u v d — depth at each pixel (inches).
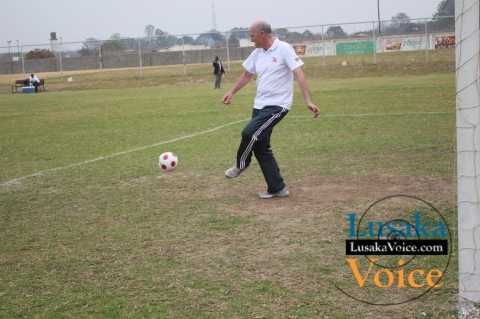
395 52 1552.7
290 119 590.9
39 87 1611.7
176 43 1831.9
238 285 173.5
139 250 209.3
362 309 154.3
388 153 378.6
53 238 228.7
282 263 189.6
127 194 297.3
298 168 343.9
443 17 1515.7
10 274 191.3
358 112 630.5
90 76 1743.4
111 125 630.5
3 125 681.6
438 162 342.6
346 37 1587.1
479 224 144.5
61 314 158.9
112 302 165.3
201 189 301.0
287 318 150.5
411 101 727.1
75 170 369.7
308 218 238.5
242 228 229.3
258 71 268.5
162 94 1154.7
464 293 148.7
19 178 350.0
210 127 569.0
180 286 174.7
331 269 182.5
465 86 141.6
